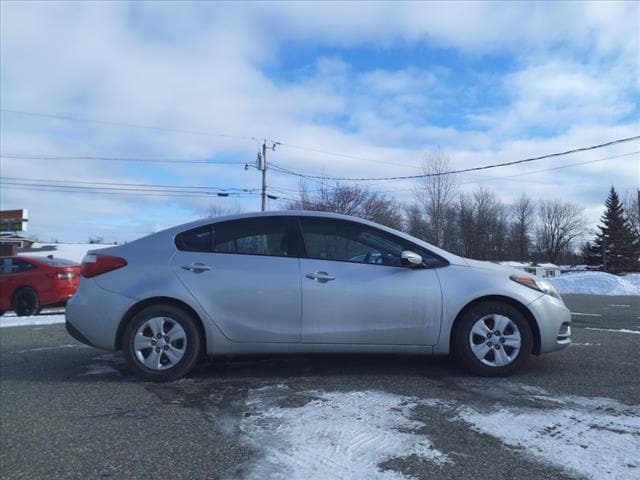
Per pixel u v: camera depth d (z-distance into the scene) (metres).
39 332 8.03
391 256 4.69
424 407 3.68
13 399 4.17
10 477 2.80
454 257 4.76
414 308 4.52
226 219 4.87
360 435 3.18
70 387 4.51
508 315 4.50
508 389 4.11
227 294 4.55
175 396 4.14
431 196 38.97
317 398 3.95
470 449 2.95
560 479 2.58
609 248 68.88
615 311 11.19
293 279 4.56
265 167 32.59
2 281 11.06
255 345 4.57
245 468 2.80
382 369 4.84
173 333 4.56
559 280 22.91
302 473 2.70
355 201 36.88
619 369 4.77
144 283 4.59
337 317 4.52
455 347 4.59
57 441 3.27
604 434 3.13
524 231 78.12
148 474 2.78
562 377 4.48
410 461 2.81
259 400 3.96
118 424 3.54
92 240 55.41
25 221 34.00
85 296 4.68
